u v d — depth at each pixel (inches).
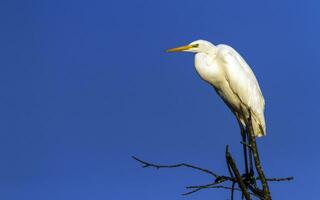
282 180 280.5
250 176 435.2
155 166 271.9
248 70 477.1
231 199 289.3
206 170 272.8
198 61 482.0
